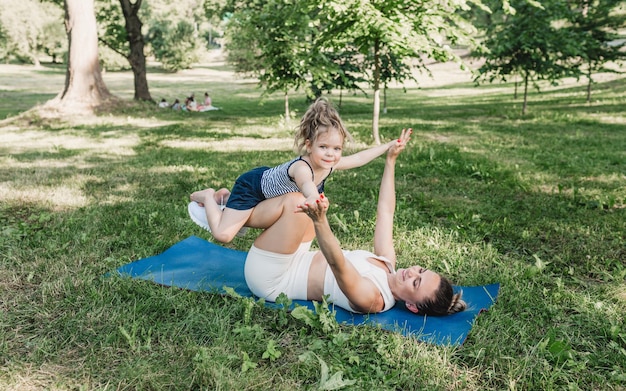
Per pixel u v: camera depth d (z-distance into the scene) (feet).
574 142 35.40
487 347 9.71
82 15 54.95
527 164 27.99
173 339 9.77
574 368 9.15
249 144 36.42
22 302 11.16
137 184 22.99
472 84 109.91
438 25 32.07
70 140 39.06
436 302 10.79
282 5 41.81
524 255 15.24
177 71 164.86
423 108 68.74
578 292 12.48
